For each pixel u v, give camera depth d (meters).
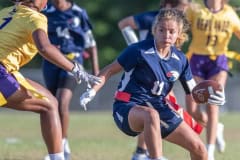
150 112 23.77
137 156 33.72
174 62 25.17
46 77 35.53
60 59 24.11
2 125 54.94
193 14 34.66
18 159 34.62
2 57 24.66
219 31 34.69
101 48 113.06
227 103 87.50
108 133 49.69
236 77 88.06
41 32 24.20
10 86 24.58
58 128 25.38
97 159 34.84
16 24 24.66
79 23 36.03
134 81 25.14
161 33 24.77
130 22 34.31
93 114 73.31
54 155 25.52
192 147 24.58
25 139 44.66
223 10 34.75
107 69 25.09
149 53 24.89
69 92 34.44
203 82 25.56
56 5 35.78
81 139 45.00
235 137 47.44
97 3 112.56
